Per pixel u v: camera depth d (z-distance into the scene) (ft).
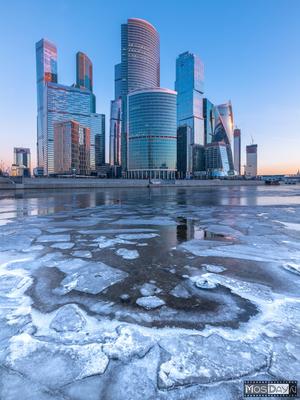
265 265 15.66
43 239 22.75
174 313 9.92
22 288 12.30
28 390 6.32
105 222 32.63
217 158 602.44
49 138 546.67
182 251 18.84
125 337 8.37
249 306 10.51
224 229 27.81
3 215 39.81
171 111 459.73
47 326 9.04
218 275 13.97
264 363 7.16
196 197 90.22
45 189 162.50
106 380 6.61
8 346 7.94
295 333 8.63
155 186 228.43
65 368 7.02
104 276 13.82
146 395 6.17
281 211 45.60
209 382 6.52
